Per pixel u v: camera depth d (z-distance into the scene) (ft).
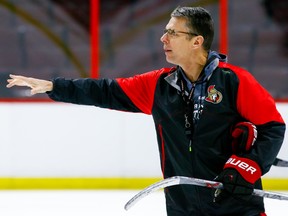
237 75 24.48
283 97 90.22
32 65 93.81
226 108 24.61
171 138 25.71
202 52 25.38
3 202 66.74
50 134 75.36
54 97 26.91
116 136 75.36
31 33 95.04
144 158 75.36
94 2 80.18
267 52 94.84
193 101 25.03
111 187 75.31
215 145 24.85
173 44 25.31
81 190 74.74
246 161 23.56
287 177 73.61
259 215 25.00
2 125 75.41
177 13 25.36
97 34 80.59
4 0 95.04
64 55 94.17
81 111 75.25
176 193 26.07
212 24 25.54
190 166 25.21
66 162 75.36
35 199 68.54
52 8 95.61
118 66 92.63
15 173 75.25
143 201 66.39
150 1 95.55
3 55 94.07
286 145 74.69
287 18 96.84
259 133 24.38
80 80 27.04
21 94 81.15
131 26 95.04
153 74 26.35
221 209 25.03
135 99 26.73
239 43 95.61
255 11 97.50
